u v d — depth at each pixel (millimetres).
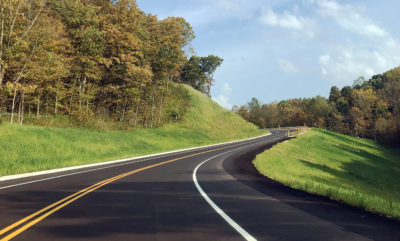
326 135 72312
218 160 25062
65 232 4859
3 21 29594
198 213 6391
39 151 24828
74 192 9281
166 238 4539
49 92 41219
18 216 6039
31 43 32406
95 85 49875
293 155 39469
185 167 19000
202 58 123250
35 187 10508
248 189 10273
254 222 5629
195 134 60594
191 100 80938
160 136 51125
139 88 55156
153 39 61312
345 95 139000
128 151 34094
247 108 157625
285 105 169500
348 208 7258
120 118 54250
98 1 52656
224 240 4461
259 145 45062
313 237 4672
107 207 6977
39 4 32656
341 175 33844
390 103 112625
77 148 28906
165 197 8422
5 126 27250
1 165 18469
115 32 49188
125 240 4422
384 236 4805
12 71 33312
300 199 8430
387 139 87625
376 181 36562
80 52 43250
